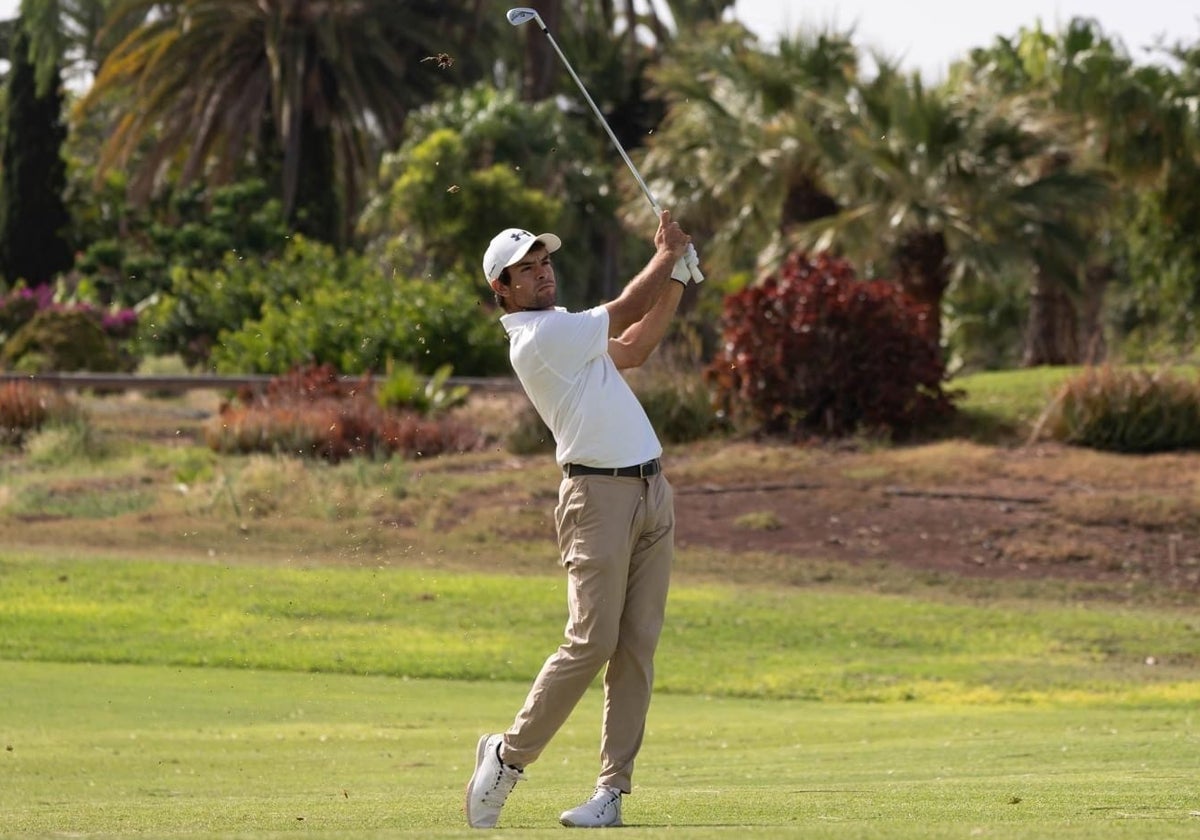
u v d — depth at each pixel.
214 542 69.38
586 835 16.23
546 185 157.38
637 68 180.62
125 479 83.44
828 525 71.75
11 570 62.66
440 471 83.56
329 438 86.94
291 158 150.62
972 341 151.00
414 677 48.41
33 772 28.22
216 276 129.88
